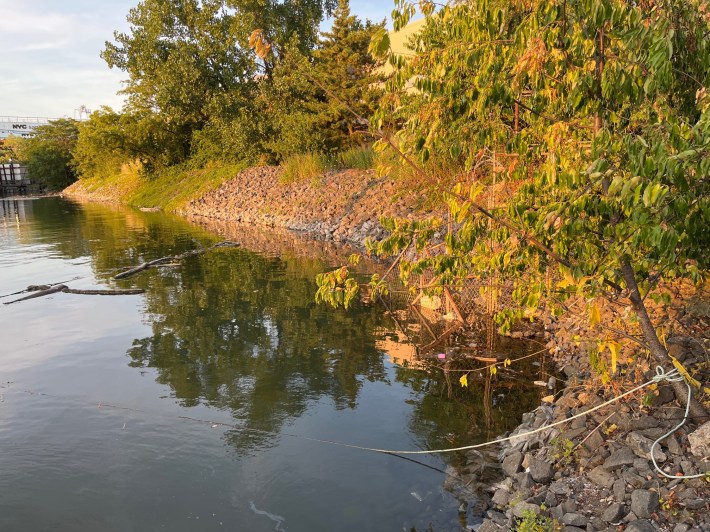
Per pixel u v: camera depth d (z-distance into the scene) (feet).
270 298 35.27
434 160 40.75
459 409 18.89
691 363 15.76
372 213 56.59
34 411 19.67
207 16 101.60
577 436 14.74
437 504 13.92
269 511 13.96
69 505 14.34
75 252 55.88
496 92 11.63
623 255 11.84
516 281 14.12
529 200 13.24
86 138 122.72
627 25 10.96
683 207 9.37
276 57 97.14
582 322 20.77
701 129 9.07
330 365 23.45
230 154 104.99
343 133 83.92
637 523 11.01
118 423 18.72
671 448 12.83
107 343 27.07
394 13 12.19
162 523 13.58
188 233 69.77
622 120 11.62
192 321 30.55
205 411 19.49
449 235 12.88
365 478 15.20
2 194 184.24
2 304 34.88
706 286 19.08
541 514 12.30
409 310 30.89
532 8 11.43
